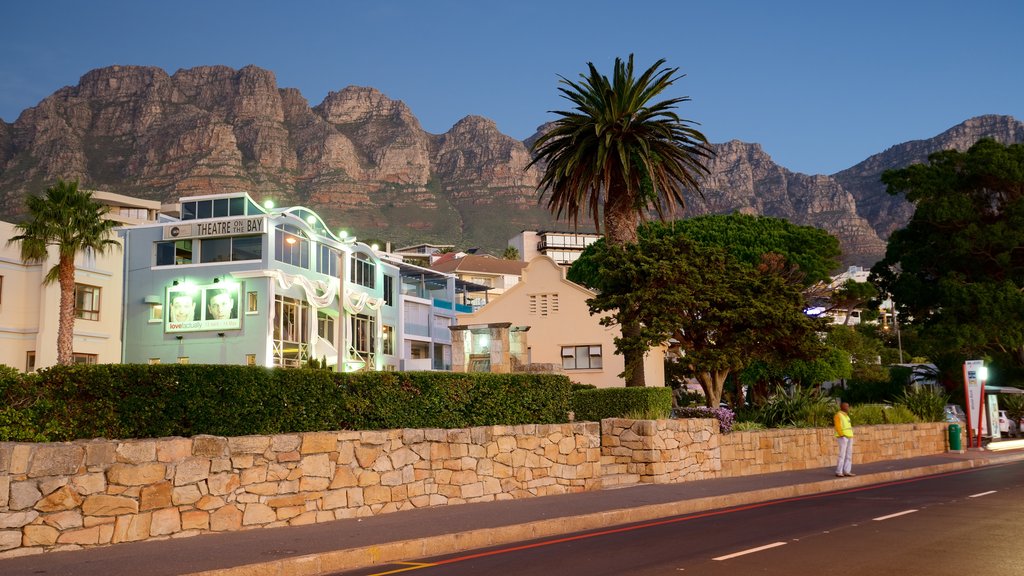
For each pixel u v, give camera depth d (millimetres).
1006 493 18562
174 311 51500
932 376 64125
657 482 21359
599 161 32750
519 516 14344
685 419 23250
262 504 12750
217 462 12258
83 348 43625
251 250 51375
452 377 17344
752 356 32875
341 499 13977
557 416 20500
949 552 10406
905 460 31469
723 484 21156
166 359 51250
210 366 13094
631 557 10586
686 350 32094
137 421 12375
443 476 16062
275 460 13031
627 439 21828
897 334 101625
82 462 10758
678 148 35094
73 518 10617
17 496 10133
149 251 52969
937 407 39531
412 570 10164
